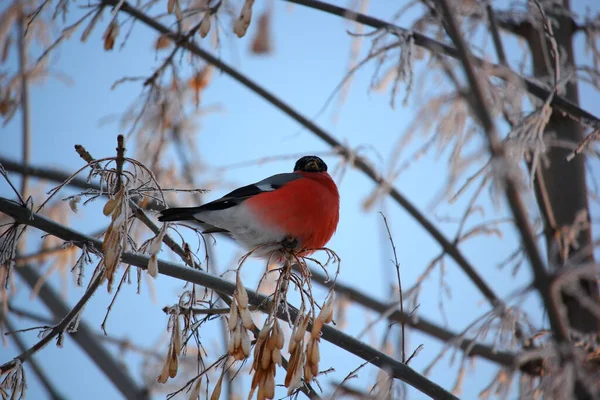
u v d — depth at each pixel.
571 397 6.40
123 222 6.39
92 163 6.64
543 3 10.94
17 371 6.75
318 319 6.45
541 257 6.21
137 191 6.80
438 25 9.62
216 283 7.23
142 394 12.12
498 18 11.10
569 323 9.02
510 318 7.98
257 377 6.21
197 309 6.95
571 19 11.38
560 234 9.54
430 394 7.21
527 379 8.23
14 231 6.94
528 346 8.43
